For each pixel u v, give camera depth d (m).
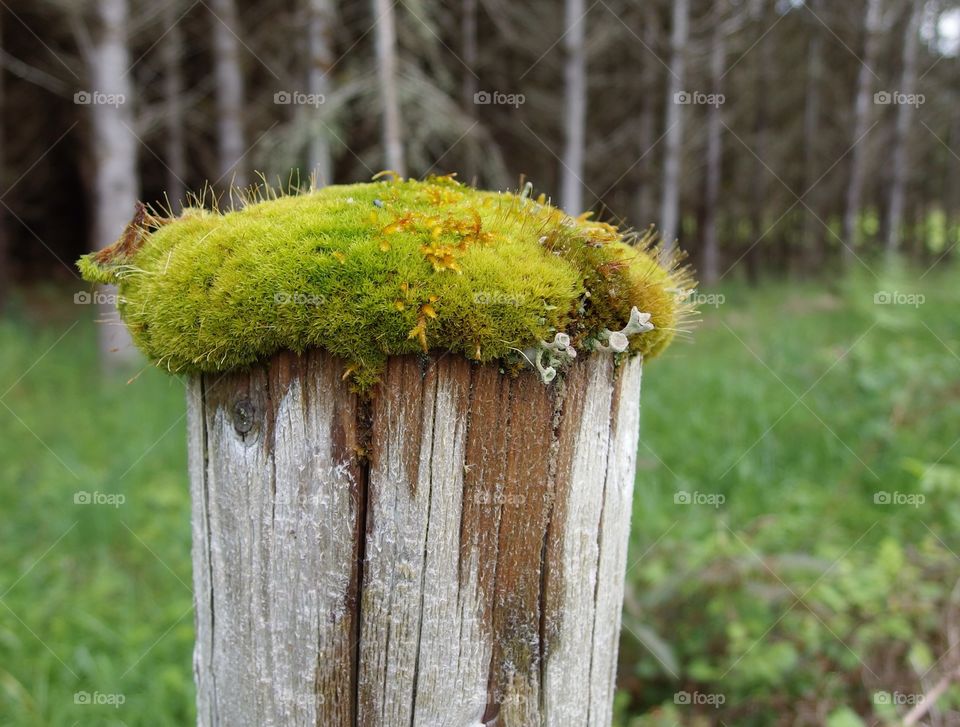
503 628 1.08
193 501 1.16
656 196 13.36
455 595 1.05
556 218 1.16
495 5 9.06
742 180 14.84
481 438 1.01
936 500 3.34
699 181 14.49
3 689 2.47
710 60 11.34
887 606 2.54
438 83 8.22
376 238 1.00
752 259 12.77
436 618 1.05
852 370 4.98
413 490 1.01
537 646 1.11
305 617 1.06
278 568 1.06
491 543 1.05
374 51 6.75
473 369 0.99
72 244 12.13
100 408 5.24
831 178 14.27
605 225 1.19
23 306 8.73
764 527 3.25
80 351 6.75
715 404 5.02
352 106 6.86
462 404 1.00
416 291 0.94
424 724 1.08
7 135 10.85
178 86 9.57
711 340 7.15
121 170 6.60
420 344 0.95
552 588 1.10
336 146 6.25
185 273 1.01
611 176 13.59
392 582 1.03
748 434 4.42
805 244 14.07
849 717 2.03
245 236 1.03
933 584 2.64
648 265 1.20
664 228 10.27
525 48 9.91
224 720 1.17
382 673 1.06
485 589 1.06
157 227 1.19
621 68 12.74
